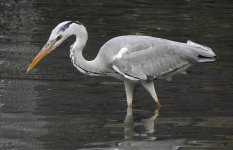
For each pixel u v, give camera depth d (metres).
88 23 20.73
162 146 11.82
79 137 12.26
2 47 18.12
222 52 17.92
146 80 14.12
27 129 12.61
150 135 12.43
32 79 15.66
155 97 14.15
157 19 21.39
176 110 13.91
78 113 13.62
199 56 14.15
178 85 15.57
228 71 16.50
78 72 16.39
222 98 14.57
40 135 12.34
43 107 13.92
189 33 19.70
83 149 11.62
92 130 12.68
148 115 13.63
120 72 13.86
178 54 14.09
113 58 13.91
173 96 14.80
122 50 13.95
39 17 21.47
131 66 13.87
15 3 23.44
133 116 13.56
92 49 17.92
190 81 15.83
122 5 23.44
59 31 13.66
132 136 12.34
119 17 21.59
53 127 12.83
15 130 12.59
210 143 12.00
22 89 14.94
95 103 14.29
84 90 15.11
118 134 12.45
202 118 13.39
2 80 15.51
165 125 13.01
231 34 19.73
